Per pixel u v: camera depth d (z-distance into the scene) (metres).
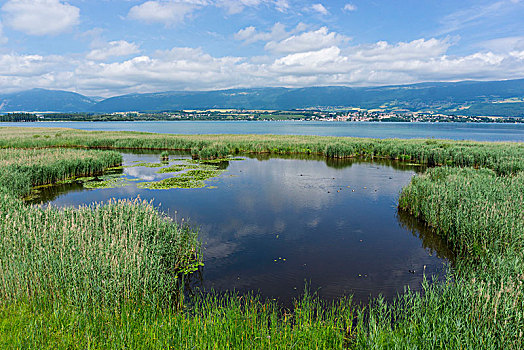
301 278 8.75
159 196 18.03
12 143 40.84
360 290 8.07
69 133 63.66
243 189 19.89
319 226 13.12
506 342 4.84
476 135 91.50
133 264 7.12
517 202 11.47
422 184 15.31
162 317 6.27
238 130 122.75
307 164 31.44
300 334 5.66
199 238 11.77
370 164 31.47
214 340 5.31
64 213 10.67
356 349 5.34
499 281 6.64
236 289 8.15
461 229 10.49
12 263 7.00
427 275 8.87
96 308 6.21
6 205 11.31
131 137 52.38
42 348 4.93
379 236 12.02
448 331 5.21
